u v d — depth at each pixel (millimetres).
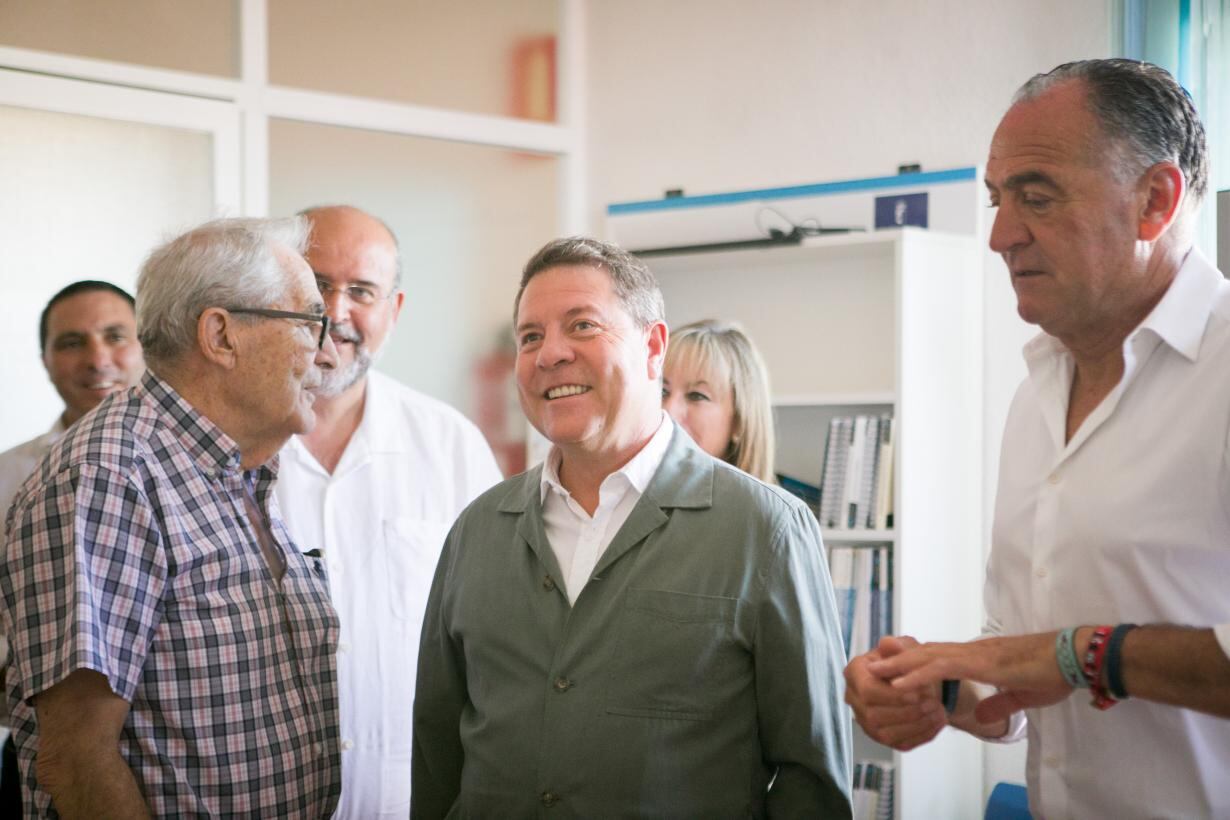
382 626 2477
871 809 3420
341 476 2512
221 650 1755
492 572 1866
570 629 1752
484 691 1813
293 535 2451
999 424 3631
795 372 3982
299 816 1822
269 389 1837
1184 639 1297
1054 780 1617
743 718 1736
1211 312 1475
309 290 1909
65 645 1580
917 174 3721
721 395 2861
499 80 4320
